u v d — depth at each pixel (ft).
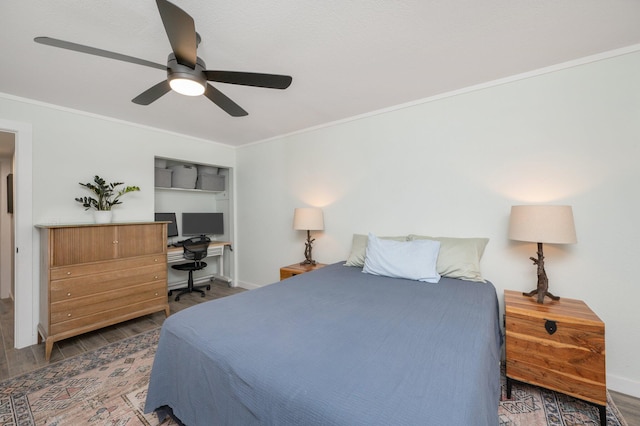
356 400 2.45
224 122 10.45
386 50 5.81
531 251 6.79
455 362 3.03
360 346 3.44
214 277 15.57
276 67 6.44
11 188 11.70
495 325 5.54
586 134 6.18
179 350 4.08
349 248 10.11
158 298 9.52
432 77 7.04
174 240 13.56
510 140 7.06
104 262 8.26
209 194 15.39
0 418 5.02
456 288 6.09
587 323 4.85
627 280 5.79
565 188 6.40
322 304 5.06
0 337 8.54
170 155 11.60
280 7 4.50
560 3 4.50
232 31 5.09
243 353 3.34
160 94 5.65
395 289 6.04
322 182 10.83
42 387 5.95
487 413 2.77
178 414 4.06
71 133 8.91
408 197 8.70
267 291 5.92
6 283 12.30
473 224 7.57
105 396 5.64
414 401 2.40
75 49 4.12
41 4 4.37
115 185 9.80
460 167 7.77
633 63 5.74
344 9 4.58
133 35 5.18
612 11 4.67
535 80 6.73
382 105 8.90
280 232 12.37
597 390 4.76
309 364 3.04
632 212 5.75
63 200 8.75
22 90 7.55
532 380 5.31
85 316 7.86
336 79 7.09
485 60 6.26
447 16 4.80
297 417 2.51
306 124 10.80
